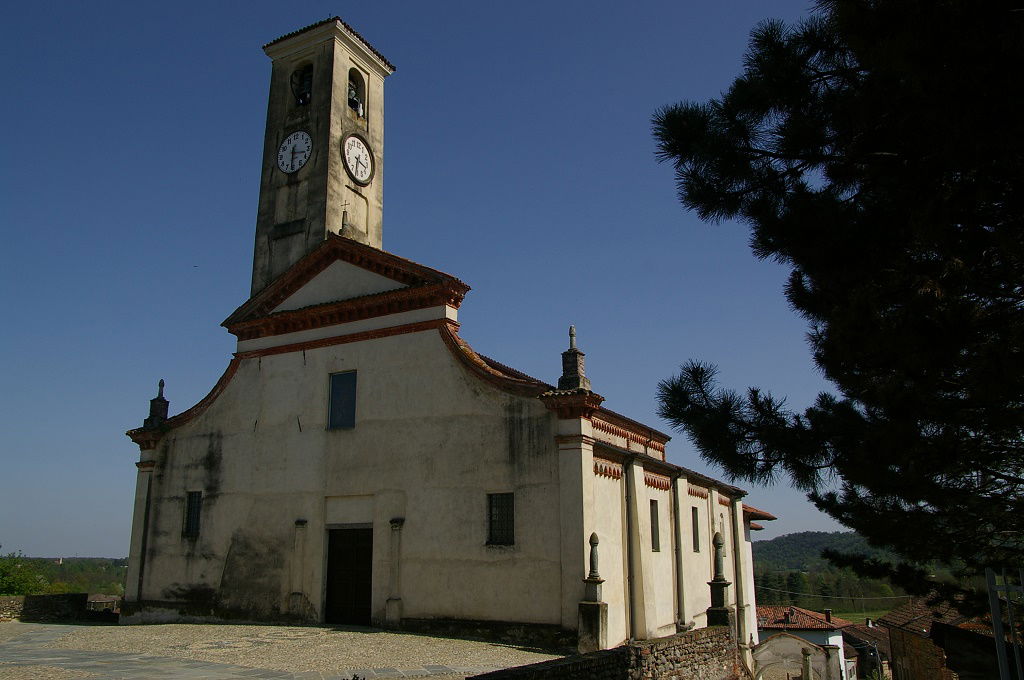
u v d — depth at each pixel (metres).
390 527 22.39
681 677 17.00
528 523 20.23
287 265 28.94
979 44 6.79
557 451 20.23
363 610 22.66
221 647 19.11
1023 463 10.12
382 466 23.09
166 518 27.08
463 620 20.50
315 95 30.45
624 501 22.17
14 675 15.31
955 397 8.97
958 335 7.89
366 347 24.52
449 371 22.67
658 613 24.69
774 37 9.99
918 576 12.55
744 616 32.84
